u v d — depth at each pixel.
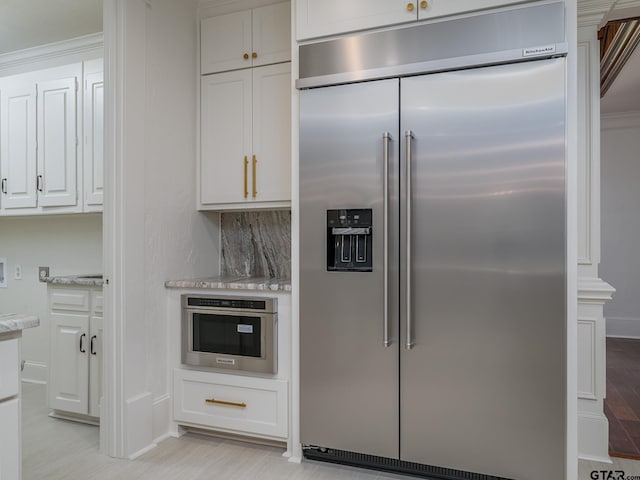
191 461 2.10
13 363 1.17
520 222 1.74
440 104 1.84
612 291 2.13
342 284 1.99
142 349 2.24
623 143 5.04
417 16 1.88
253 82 2.57
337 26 2.01
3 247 3.53
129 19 2.16
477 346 1.79
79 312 2.55
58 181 2.86
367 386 1.95
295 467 2.05
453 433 1.83
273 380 2.20
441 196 1.84
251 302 2.22
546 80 1.71
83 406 2.51
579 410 2.21
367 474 1.99
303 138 2.06
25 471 1.99
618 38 2.88
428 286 1.85
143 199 2.26
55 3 2.54
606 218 5.11
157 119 2.37
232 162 2.62
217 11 2.66
